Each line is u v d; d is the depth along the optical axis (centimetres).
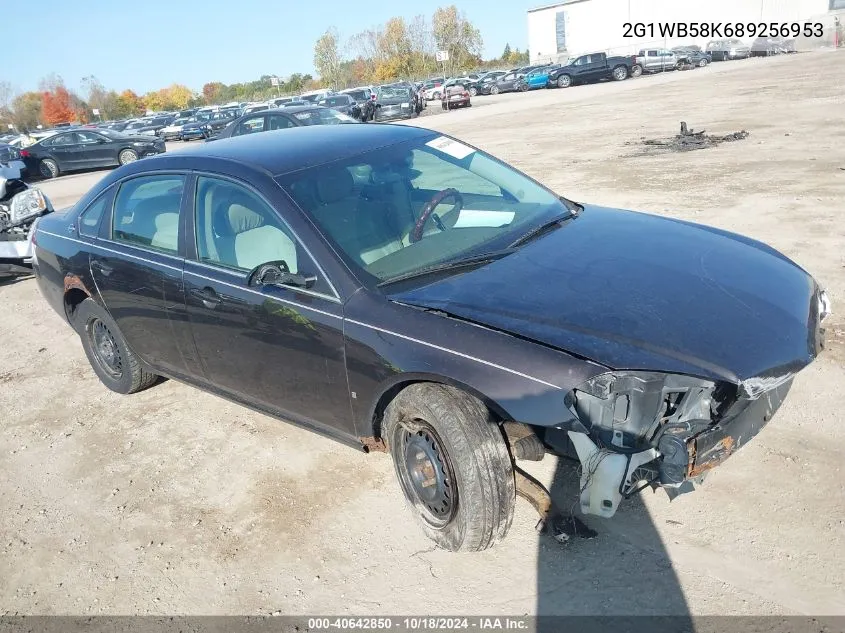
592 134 1639
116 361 488
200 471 397
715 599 264
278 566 314
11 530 366
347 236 332
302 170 363
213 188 377
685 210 801
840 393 386
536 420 258
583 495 262
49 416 489
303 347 329
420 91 4606
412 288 309
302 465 389
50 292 508
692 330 267
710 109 1853
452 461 280
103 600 309
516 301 290
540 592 279
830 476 320
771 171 972
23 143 2856
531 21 7019
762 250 356
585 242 346
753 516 302
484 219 366
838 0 5528
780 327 277
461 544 290
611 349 256
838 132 1243
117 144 2292
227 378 390
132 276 416
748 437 267
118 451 430
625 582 277
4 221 777
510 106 3005
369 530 329
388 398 314
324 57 8269
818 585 264
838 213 720
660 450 248
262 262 347
